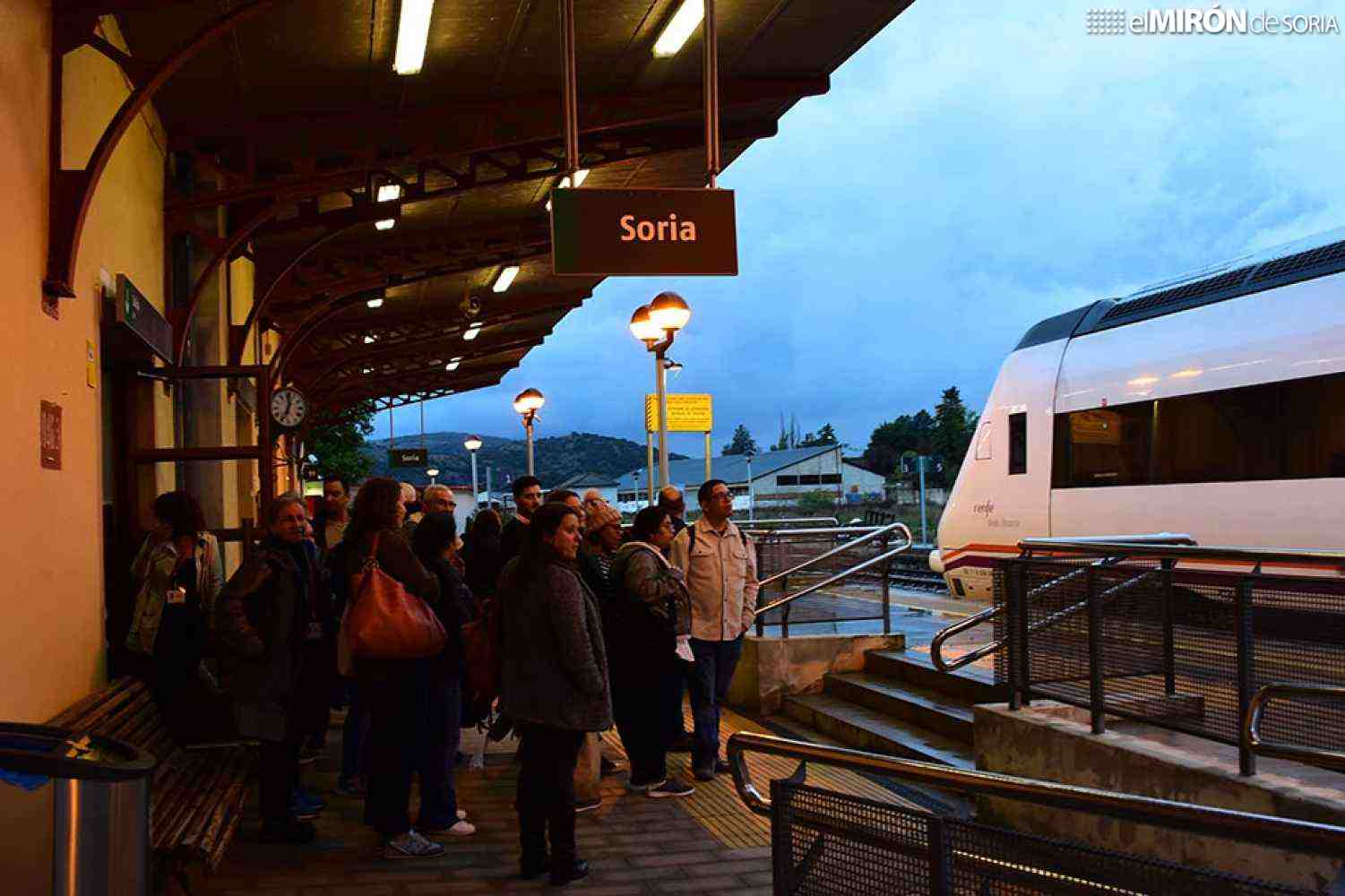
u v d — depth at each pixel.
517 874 5.59
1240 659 5.14
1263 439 10.70
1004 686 6.75
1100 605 5.93
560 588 5.34
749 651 10.41
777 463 92.31
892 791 7.36
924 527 47.78
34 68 5.63
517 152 13.02
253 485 15.52
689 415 15.59
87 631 6.45
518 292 23.52
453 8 9.11
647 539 7.59
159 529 6.81
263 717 5.83
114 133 5.97
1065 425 13.41
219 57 9.29
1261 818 2.43
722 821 6.66
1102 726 5.92
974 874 2.85
